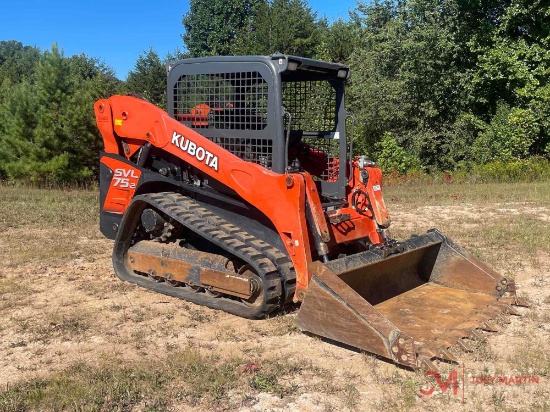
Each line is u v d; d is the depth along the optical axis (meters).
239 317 5.53
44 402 3.90
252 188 5.45
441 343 4.70
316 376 4.31
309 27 33.22
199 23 38.59
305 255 5.19
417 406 3.88
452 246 6.16
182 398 3.98
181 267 6.08
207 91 6.12
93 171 18.56
